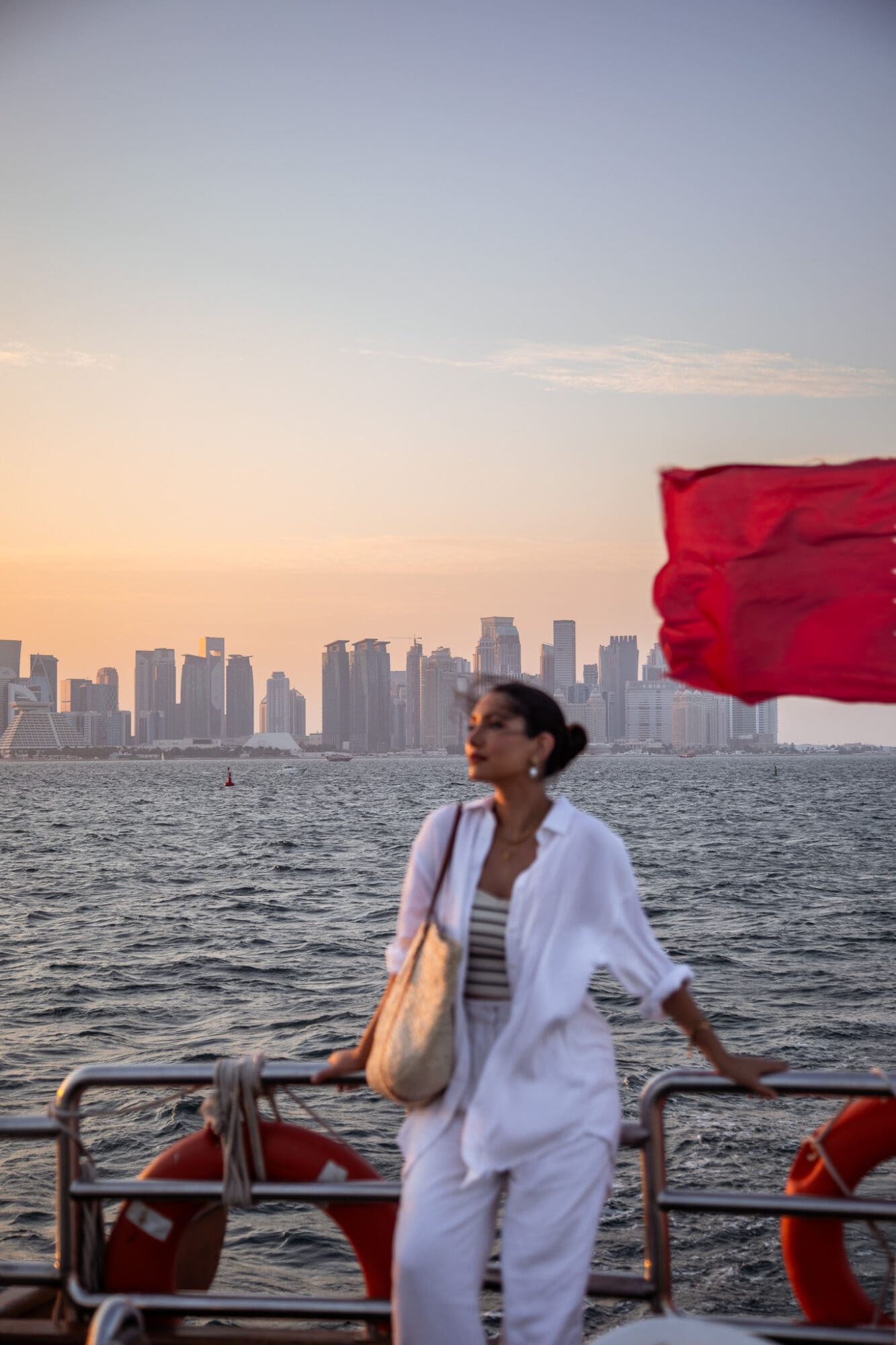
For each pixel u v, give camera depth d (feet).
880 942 81.30
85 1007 61.98
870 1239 29.60
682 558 10.41
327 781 594.24
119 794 423.23
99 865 152.05
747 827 211.61
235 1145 9.96
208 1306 9.81
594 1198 8.92
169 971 73.00
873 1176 32.81
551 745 9.32
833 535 10.07
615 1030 51.57
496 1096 8.87
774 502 10.20
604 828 9.36
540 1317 8.67
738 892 113.09
